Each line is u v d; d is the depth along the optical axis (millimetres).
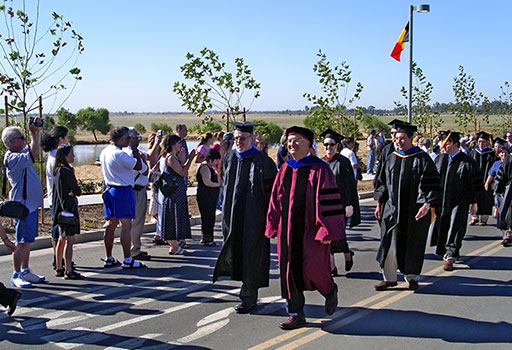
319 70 20109
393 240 6922
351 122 22047
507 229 9688
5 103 10789
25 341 5367
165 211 8977
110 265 8242
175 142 8711
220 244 9977
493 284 7281
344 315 6035
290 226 5539
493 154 11969
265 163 6043
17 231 7156
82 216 11672
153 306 6410
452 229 8047
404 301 6543
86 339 5410
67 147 7371
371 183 18609
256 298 6227
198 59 15320
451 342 5246
